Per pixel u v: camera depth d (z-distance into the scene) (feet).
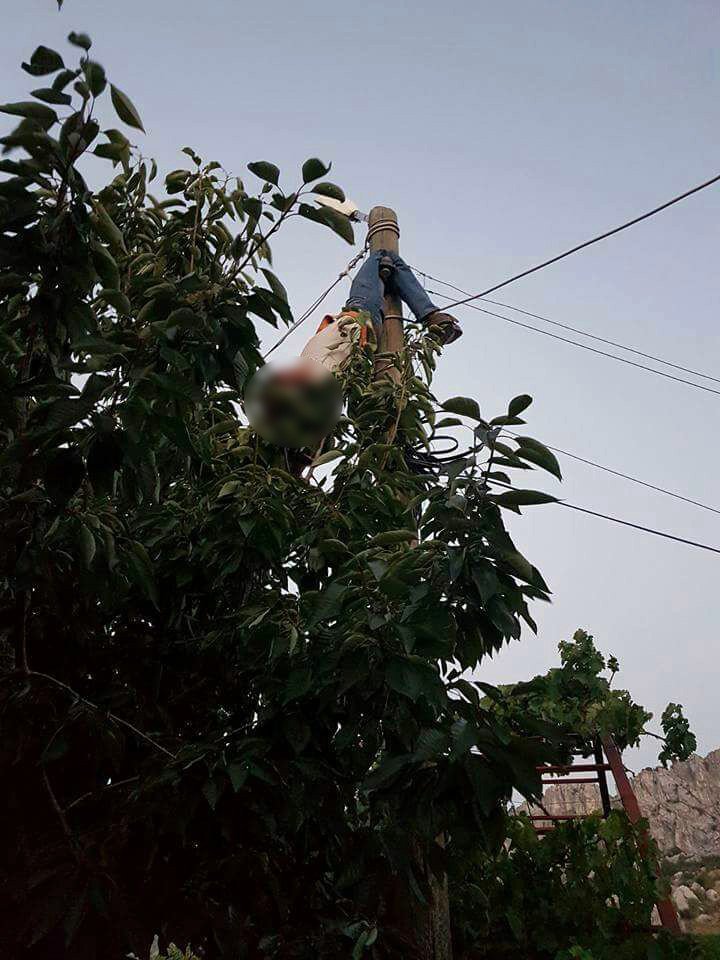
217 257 11.44
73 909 8.68
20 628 9.58
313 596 10.29
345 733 9.77
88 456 7.77
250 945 10.55
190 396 7.63
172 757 10.16
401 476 13.33
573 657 18.92
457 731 8.68
